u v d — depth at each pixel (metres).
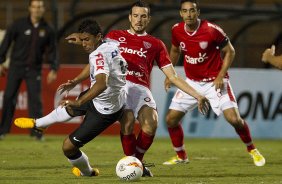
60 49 58.72
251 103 49.06
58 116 24.00
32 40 41.97
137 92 25.62
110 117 23.91
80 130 23.80
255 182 24.00
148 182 23.52
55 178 24.72
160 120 48.50
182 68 47.16
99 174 26.12
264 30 61.97
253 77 49.03
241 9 51.41
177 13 50.62
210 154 36.22
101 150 37.53
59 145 39.94
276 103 49.38
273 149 40.22
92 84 23.19
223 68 29.89
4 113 43.12
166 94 48.22
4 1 64.62
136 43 25.81
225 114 30.28
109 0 65.25
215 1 65.56
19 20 42.09
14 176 25.39
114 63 22.92
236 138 49.00
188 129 48.78
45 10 62.06
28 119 24.06
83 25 22.81
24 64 42.25
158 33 56.44
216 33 30.05
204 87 30.91
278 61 22.61
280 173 27.25
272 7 59.03
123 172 23.61
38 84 42.53
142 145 25.17
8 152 35.34
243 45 57.56
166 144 42.62
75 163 24.50
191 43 30.44
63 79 47.78
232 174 26.73
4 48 41.81
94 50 22.91
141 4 25.86
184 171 27.64
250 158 34.06
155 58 26.03
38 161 30.95
